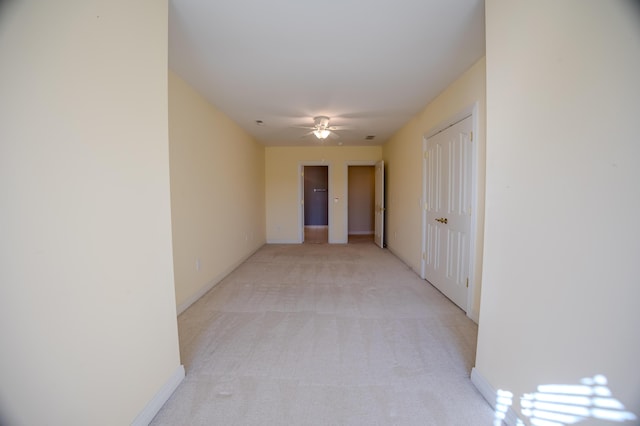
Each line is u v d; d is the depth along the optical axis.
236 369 1.74
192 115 2.87
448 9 1.68
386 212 5.84
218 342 2.06
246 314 2.56
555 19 1.05
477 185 2.35
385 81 2.74
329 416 1.36
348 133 4.99
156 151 1.42
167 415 1.37
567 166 1.01
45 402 0.87
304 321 2.41
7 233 0.77
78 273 0.97
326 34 1.94
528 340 1.21
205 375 1.68
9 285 0.77
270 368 1.75
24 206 0.81
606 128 0.88
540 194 1.14
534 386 1.17
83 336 0.99
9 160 0.77
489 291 1.48
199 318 2.48
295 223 6.44
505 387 1.34
